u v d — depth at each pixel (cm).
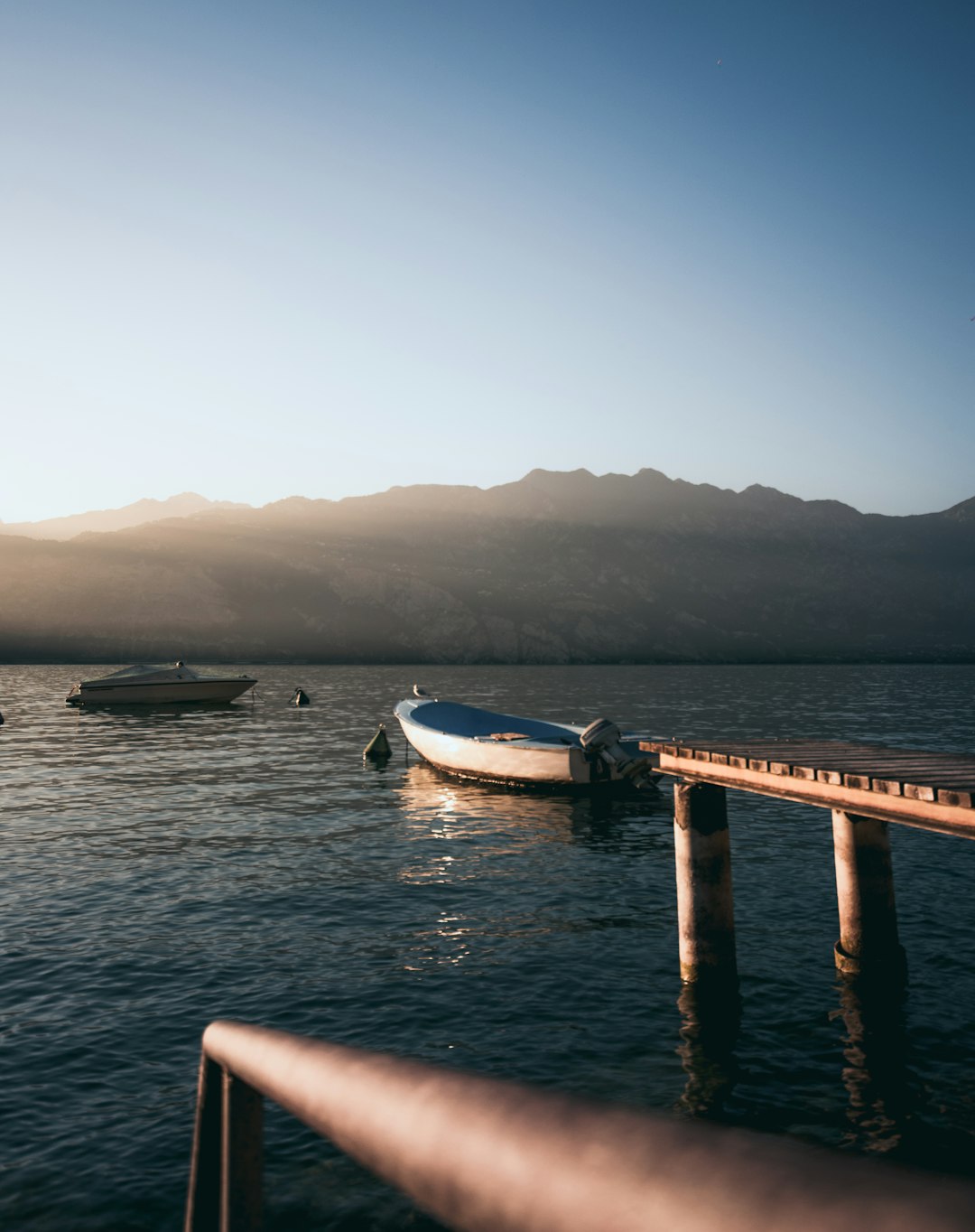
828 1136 751
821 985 1066
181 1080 848
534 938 1249
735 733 4381
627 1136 53
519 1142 56
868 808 858
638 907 1403
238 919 1333
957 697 7612
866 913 1089
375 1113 70
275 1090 93
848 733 4372
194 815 2173
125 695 5725
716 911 1069
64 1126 768
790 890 1483
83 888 1492
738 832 1941
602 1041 927
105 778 2784
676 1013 995
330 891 1489
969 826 751
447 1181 59
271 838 1900
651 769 2450
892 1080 841
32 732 4228
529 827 2020
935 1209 39
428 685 9512
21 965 1133
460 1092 66
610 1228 46
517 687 9012
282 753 3441
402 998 1040
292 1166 705
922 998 1023
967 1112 784
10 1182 688
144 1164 712
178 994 1049
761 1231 41
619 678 11781
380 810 2239
